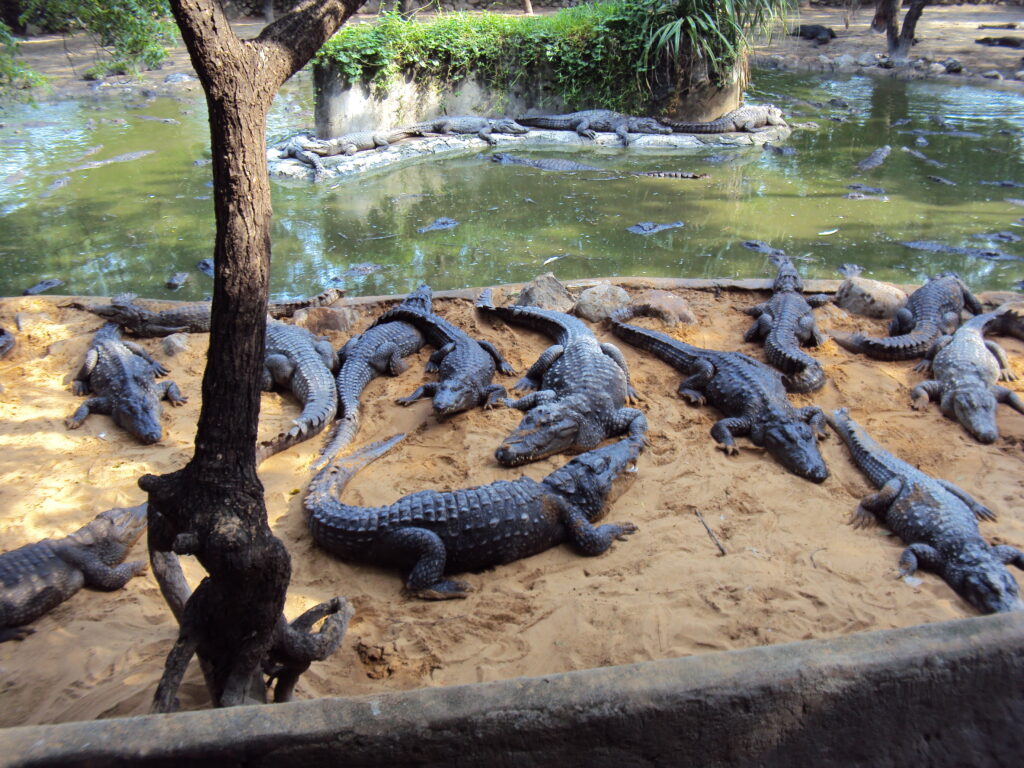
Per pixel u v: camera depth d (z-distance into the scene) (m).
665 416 6.88
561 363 7.21
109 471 6.00
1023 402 6.86
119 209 12.95
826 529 5.39
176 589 3.89
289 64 3.03
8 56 11.71
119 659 4.25
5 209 12.88
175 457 6.23
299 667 3.61
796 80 23.41
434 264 10.87
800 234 11.88
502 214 13.07
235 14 32.09
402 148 16.94
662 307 8.56
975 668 2.80
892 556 5.12
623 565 5.05
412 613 4.68
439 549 4.87
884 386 7.27
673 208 13.26
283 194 14.30
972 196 13.47
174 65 25.41
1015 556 4.91
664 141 17.48
